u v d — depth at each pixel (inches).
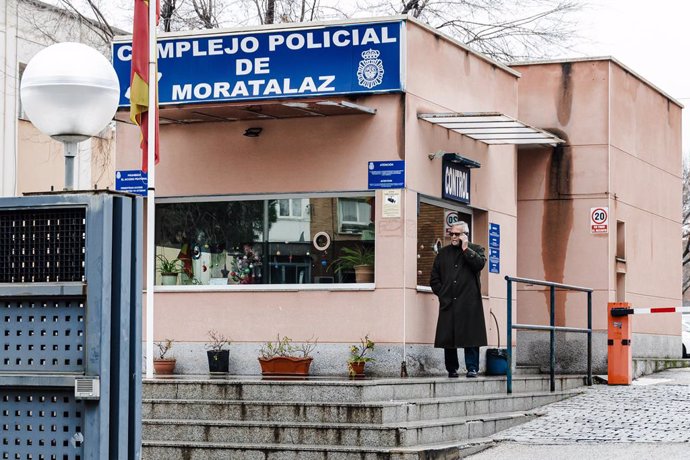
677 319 900.6
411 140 582.6
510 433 484.7
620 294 782.5
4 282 188.5
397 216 573.6
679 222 908.0
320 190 592.7
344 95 585.9
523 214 767.7
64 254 186.7
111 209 184.5
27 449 185.2
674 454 422.9
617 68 773.3
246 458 435.8
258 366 594.6
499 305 680.4
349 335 578.2
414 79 587.8
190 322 610.2
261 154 606.9
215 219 619.5
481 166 665.0
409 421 458.6
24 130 1090.7
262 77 592.4
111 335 183.3
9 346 187.3
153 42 542.9
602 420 510.0
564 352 745.6
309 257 596.7
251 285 604.4
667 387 652.7
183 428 455.8
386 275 573.0
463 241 573.6
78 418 184.1
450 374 576.7
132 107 543.5
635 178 805.9
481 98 666.8
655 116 855.7
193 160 621.3
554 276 757.3
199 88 598.9
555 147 762.2
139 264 189.3
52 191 186.2
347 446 432.8
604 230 748.0
